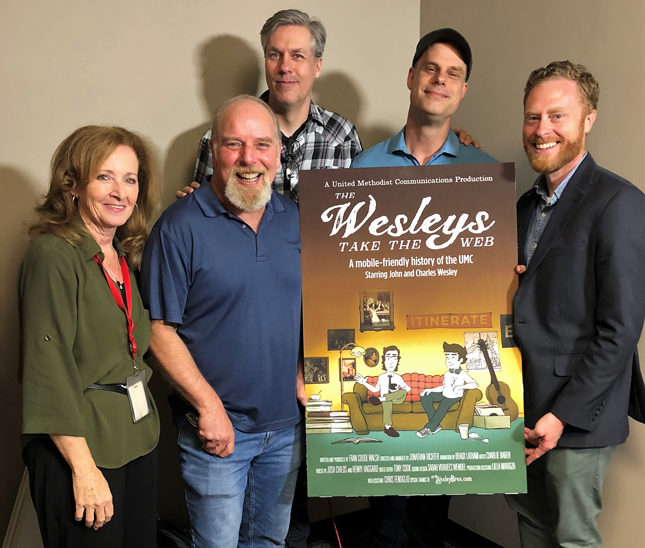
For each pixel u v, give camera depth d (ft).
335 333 5.52
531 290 5.45
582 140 5.37
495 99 7.95
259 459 5.89
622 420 5.26
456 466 5.48
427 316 5.50
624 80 6.31
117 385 4.77
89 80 6.88
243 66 7.88
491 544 8.20
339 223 5.52
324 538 8.56
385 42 9.01
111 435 4.64
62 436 4.34
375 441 5.51
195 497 5.62
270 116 5.47
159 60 7.29
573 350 5.23
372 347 5.51
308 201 5.52
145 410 4.99
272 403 5.62
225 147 5.29
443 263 5.50
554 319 5.30
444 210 5.49
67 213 4.78
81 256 4.66
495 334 5.49
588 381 5.00
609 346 4.94
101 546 4.56
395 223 5.50
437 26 8.92
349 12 8.59
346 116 8.77
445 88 6.26
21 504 6.04
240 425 5.53
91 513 4.37
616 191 5.06
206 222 5.37
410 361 5.51
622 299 4.90
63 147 4.87
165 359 5.31
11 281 6.59
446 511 7.39
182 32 7.39
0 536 6.51
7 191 6.53
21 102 6.54
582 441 5.18
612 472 6.62
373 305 5.52
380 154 6.96
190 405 5.51
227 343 5.42
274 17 6.97
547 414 5.21
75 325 4.50
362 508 9.18
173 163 7.54
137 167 5.06
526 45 7.44
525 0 7.42
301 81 6.98
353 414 5.51
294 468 5.95
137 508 4.98
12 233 6.59
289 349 5.65
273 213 5.72
